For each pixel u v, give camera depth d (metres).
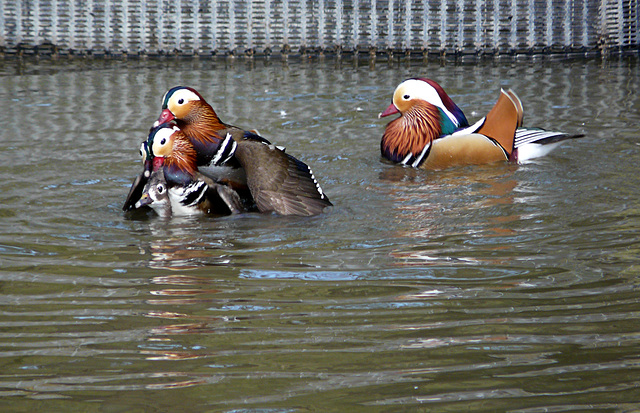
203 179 10.82
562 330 6.80
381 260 8.76
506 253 8.92
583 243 9.20
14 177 12.48
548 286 7.86
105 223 10.38
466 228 9.95
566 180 12.24
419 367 6.16
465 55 24.48
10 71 21.75
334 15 24.42
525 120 16.48
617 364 6.16
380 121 16.75
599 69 22.45
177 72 21.98
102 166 13.27
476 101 18.34
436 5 24.38
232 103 18.14
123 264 8.69
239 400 5.68
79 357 6.38
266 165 10.84
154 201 10.66
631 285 7.80
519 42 24.53
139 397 5.74
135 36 24.22
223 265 8.65
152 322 7.07
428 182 12.48
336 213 10.76
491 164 13.45
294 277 8.23
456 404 5.61
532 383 5.89
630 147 14.21
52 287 7.95
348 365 6.21
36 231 9.93
